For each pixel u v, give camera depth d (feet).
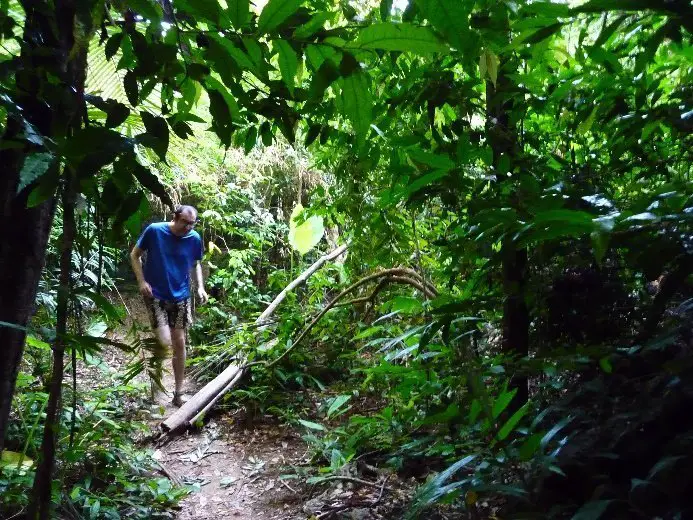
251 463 11.60
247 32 3.26
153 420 13.53
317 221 16.49
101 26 3.43
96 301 4.31
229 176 22.18
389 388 11.69
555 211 3.15
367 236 11.12
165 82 3.50
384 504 8.66
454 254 6.95
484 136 6.53
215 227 21.03
